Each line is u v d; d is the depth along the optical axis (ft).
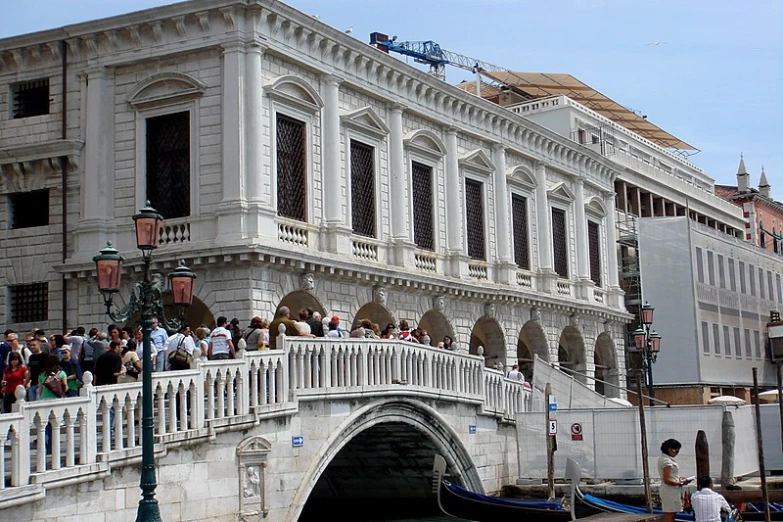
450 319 120.78
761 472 82.43
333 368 76.64
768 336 204.13
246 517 66.54
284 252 93.50
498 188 133.28
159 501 59.47
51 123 102.42
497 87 194.59
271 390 70.23
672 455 66.18
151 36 98.07
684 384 169.17
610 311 156.46
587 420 98.53
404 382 84.28
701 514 60.13
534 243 141.49
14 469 49.57
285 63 99.55
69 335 74.33
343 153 106.22
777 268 216.54
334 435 75.46
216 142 94.79
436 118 121.39
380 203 111.86
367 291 107.24
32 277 101.86
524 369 142.61
